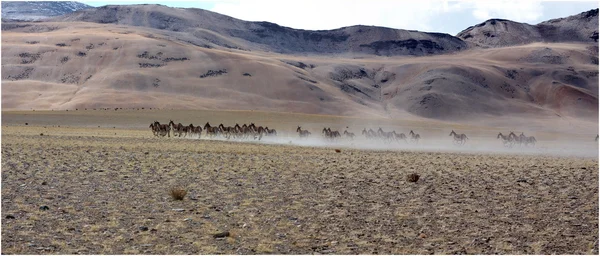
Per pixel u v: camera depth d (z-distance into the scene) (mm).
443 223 17547
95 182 24469
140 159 35312
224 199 20922
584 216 18781
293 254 14062
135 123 114812
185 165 32156
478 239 15656
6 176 25281
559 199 22062
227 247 14531
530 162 41000
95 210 18453
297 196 21875
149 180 25469
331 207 19734
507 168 34562
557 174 31062
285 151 47375
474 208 19953
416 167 34062
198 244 14703
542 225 17422
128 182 24703
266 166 32531
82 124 109125
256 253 14070
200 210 18797
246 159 37250
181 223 16906
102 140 55938
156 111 139250
